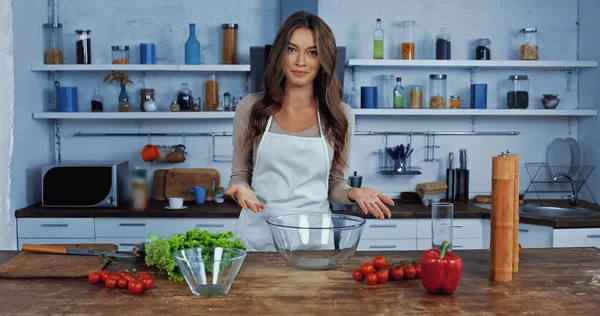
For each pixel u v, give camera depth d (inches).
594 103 175.9
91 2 178.2
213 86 173.9
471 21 181.8
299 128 101.0
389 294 67.7
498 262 72.5
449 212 71.6
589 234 146.1
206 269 66.6
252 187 103.8
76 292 68.6
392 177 183.0
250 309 62.7
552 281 72.7
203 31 179.5
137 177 161.3
